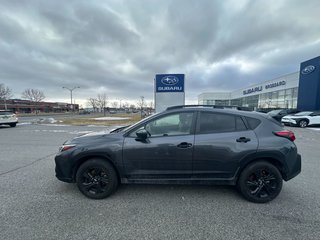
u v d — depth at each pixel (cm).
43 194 354
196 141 331
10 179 426
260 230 251
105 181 341
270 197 325
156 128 347
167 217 282
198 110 351
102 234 243
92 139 350
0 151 702
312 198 340
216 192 365
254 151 324
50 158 604
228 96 5631
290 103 2733
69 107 10094
